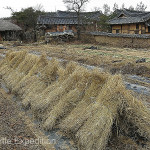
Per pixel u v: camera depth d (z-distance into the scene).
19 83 7.60
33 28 35.38
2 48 23.72
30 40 33.53
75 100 5.17
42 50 21.34
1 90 8.49
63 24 33.12
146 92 7.63
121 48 22.05
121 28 28.70
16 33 33.41
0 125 5.26
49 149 4.44
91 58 14.92
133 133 4.42
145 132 4.09
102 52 18.77
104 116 4.20
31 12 34.34
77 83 5.38
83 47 23.72
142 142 4.34
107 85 4.57
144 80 9.27
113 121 4.29
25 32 34.00
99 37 27.58
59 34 29.27
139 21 24.56
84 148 4.12
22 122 5.67
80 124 4.53
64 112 5.20
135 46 22.33
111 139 4.49
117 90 4.32
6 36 32.50
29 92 6.77
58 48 22.97
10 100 7.37
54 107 5.42
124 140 4.46
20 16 33.78
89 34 29.38
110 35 25.17
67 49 21.81
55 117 5.18
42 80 6.70
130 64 11.80
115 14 33.84
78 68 5.79
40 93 6.36
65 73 6.08
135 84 8.67
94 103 4.59
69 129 4.71
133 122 4.20
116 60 13.84
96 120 4.24
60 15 36.53
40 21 32.56
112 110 4.21
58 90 5.74
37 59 7.87
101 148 3.98
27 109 6.49
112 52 18.73
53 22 32.81
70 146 4.48
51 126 5.10
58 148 4.47
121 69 11.09
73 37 30.17
